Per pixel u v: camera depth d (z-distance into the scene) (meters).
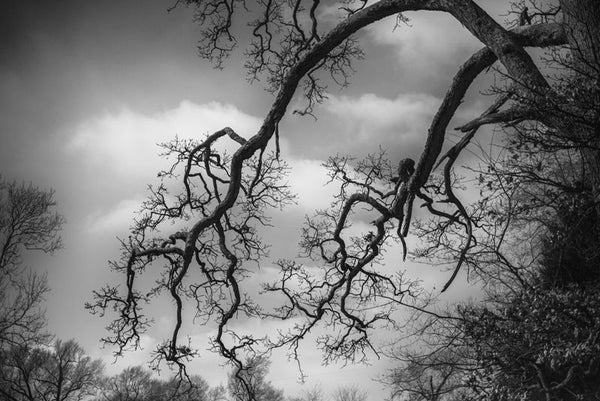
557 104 6.84
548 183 7.50
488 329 8.87
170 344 15.65
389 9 12.25
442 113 11.88
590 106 6.65
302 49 15.41
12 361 25.53
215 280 15.71
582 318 8.17
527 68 9.48
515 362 9.13
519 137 6.94
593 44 7.59
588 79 6.76
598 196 7.61
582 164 7.92
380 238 14.61
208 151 15.81
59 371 26.25
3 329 24.75
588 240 8.45
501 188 7.65
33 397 26.16
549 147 6.85
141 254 15.22
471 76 11.37
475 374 9.54
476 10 10.48
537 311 8.33
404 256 12.13
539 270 10.07
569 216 8.07
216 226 15.26
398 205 13.63
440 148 12.42
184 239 15.07
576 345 7.90
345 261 15.57
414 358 11.02
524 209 8.15
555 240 8.42
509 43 9.84
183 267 15.04
